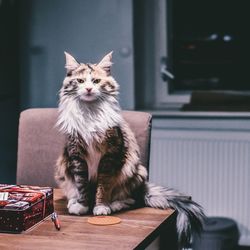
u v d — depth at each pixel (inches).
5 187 59.5
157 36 140.6
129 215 58.8
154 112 135.4
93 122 56.8
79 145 57.4
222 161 128.4
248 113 129.3
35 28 137.6
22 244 49.7
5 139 134.9
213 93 136.5
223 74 143.6
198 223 63.8
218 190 129.0
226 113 130.1
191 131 130.2
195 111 134.6
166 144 131.3
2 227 53.1
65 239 51.1
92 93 56.0
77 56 135.9
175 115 132.1
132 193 61.8
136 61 137.6
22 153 77.6
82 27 134.8
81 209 58.7
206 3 142.3
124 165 59.5
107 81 58.5
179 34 143.9
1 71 131.4
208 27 142.9
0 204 53.2
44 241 50.6
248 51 141.5
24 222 52.9
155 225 55.4
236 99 135.9
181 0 143.1
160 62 141.3
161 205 61.6
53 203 61.5
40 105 139.9
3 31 131.6
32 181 77.1
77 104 57.2
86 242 50.3
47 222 56.3
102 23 133.6
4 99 133.6
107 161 58.0
